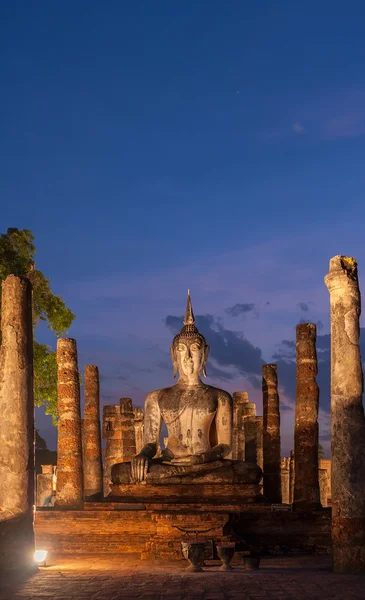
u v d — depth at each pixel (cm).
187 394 2423
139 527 2014
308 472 2192
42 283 3089
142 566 1692
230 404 2427
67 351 2414
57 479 2352
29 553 1566
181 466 2220
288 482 3975
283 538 2044
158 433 2450
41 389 3109
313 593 1238
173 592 1261
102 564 1744
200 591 1269
